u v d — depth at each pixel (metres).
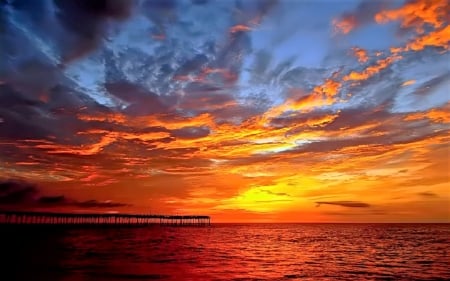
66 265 35.59
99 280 27.45
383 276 33.12
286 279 30.75
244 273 33.72
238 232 145.12
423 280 31.14
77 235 96.44
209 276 31.48
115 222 162.38
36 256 43.62
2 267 33.56
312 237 106.44
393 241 85.94
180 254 51.44
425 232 138.88
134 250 56.28
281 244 76.69
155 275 30.94
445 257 50.28
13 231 102.00
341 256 51.34
